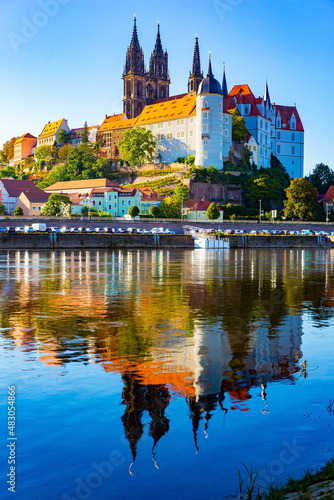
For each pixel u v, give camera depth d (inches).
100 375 925.8
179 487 553.6
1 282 2389.3
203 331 1309.1
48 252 4837.6
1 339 1203.9
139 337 1232.2
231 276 2778.1
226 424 707.4
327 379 906.1
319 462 595.5
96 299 1875.0
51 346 1138.7
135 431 685.9
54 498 539.2
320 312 1614.2
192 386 866.8
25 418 728.3
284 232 6825.8
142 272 2962.6
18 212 7185.0
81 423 713.6
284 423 710.5
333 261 3986.2
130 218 6791.3
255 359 1037.8
